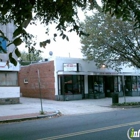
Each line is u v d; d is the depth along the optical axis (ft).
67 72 81.92
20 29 10.90
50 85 84.69
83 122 37.65
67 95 81.51
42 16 18.69
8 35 63.21
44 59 92.94
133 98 90.89
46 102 75.00
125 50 68.59
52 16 18.30
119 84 101.14
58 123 37.58
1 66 66.54
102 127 32.07
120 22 61.57
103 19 65.57
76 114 50.19
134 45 66.80
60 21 17.60
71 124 35.94
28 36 16.29
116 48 68.80
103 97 93.76
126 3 15.33
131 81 104.94
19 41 10.70
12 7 11.92
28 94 95.61
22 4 11.35
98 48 71.20
